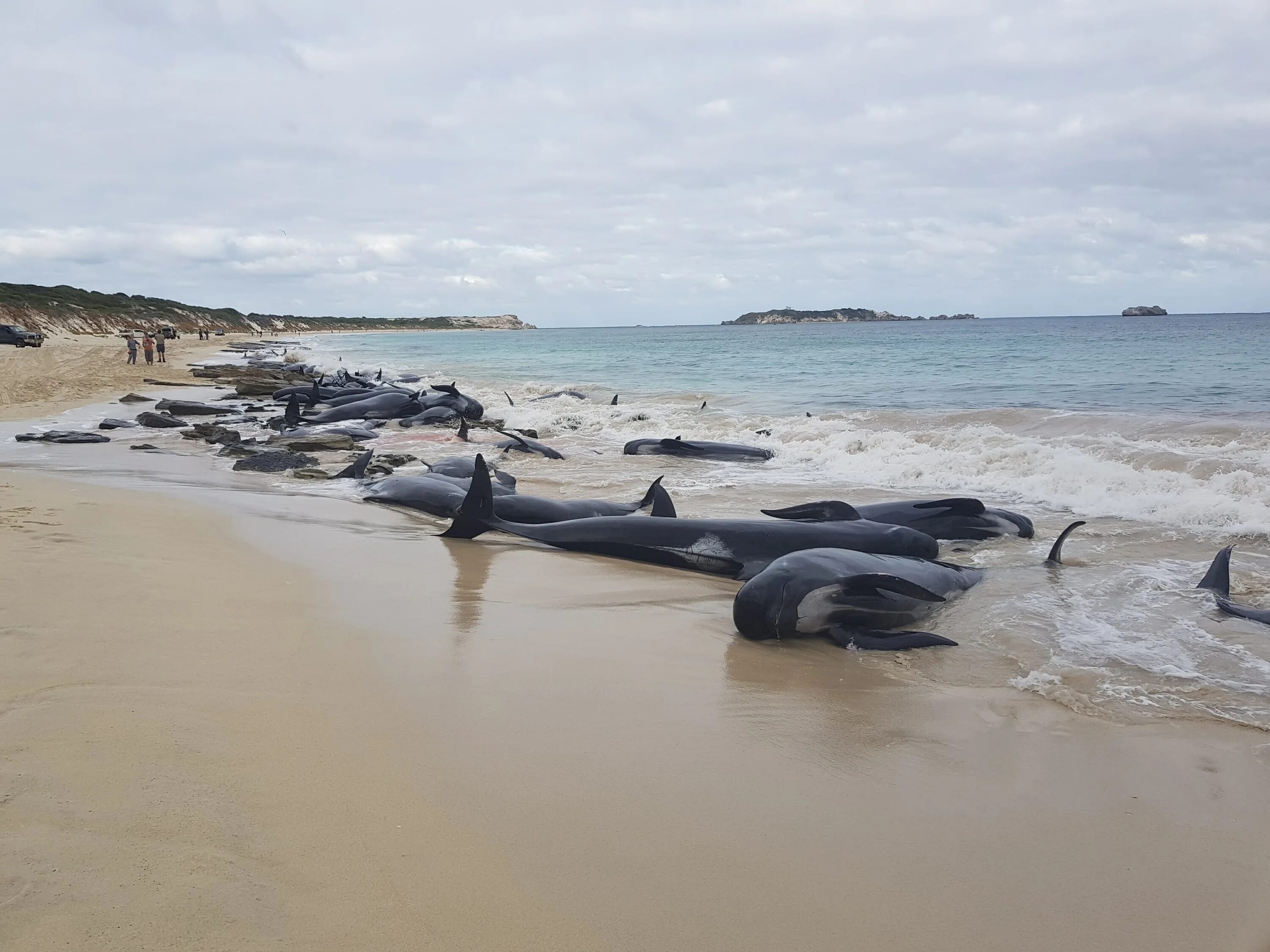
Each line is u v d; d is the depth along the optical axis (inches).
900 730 192.2
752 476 572.7
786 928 119.0
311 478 546.9
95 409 945.5
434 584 305.7
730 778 164.7
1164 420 650.2
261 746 159.9
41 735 153.0
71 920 104.8
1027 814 155.6
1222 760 179.6
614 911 119.6
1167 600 293.7
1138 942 120.2
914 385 1139.3
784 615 258.4
